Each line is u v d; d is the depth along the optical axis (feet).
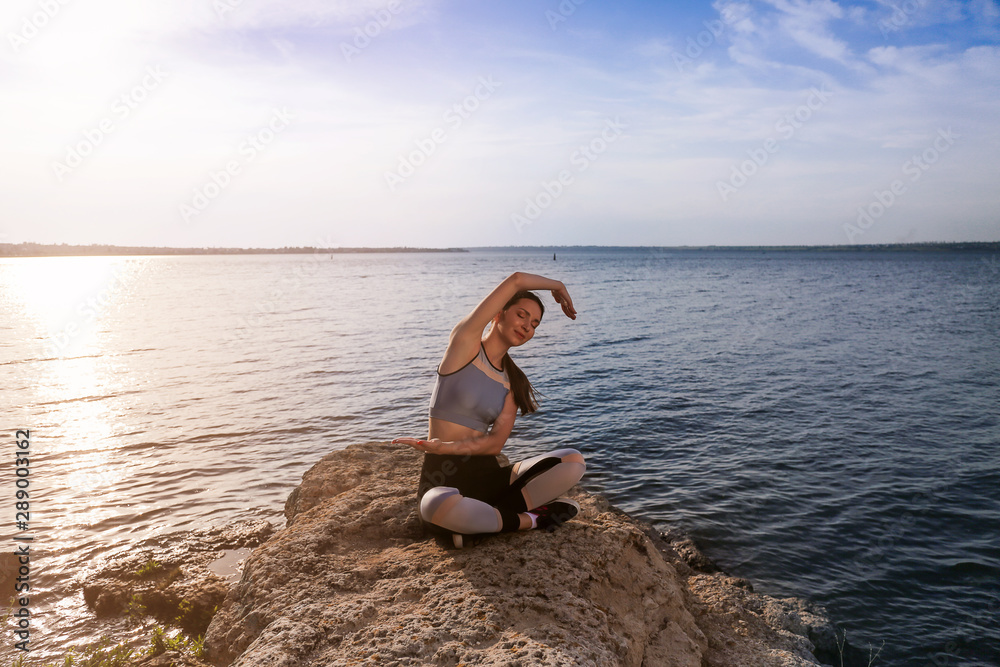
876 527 29.01
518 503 12.07
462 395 11.44
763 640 15.72
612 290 226.58
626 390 61.11
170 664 13.23
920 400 56.18
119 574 24.57
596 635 9.60
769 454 40.65
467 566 11.25
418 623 9.57
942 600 22.58
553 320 128.98
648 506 31.81
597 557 12.03
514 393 12.00
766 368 72.69
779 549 26.63
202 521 31.50
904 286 245.65
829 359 78.79
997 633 20.44
